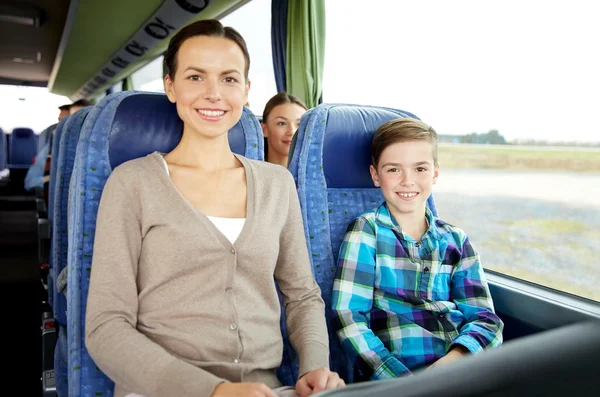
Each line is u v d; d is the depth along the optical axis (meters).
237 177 1.24
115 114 1.29
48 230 2.55
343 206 1.57
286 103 2.46
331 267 1.49
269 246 1.19
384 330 1.39
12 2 8.21
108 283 1.05
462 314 1.41
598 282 1.34
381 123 1.64
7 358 2.55
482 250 1.75
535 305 1.43
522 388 0.25
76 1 6.88
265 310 1.18
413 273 1.43
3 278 3.94
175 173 1.19
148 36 7.23
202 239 1.10
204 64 1.17
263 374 1.13
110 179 1.14
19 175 8.94
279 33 3.58
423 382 0.25
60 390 1.49
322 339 1.20
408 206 1.46
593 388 0.26
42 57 12.63
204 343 1.07
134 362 0.97
